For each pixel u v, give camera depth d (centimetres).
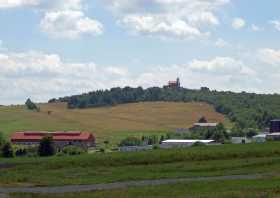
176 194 8794
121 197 8700
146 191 9312
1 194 9525
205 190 9206
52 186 10956
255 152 15312
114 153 16712
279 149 15488
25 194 9494
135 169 13538
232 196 8200
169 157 15088
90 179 11938
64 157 16388
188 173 12412
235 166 13075
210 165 13512
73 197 8950
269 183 9700
